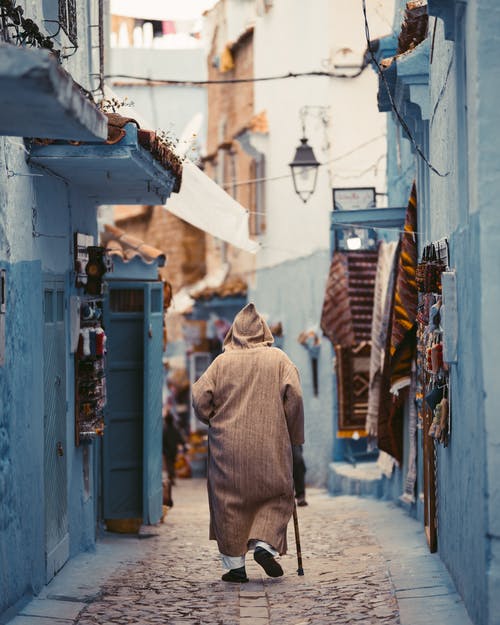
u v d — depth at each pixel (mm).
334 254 17047
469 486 6840
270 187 21469
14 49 4711
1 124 5523
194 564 9609
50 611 7395
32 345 7918
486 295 6113
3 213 7109
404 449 12961
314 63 18969
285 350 20375
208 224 13289
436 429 8359
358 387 17891
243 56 23844
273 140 21203
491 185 6129
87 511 10422
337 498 16344
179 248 29781
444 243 8430
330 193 18766
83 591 8180
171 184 10422
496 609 6047
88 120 5590
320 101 18828
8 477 7082
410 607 7133
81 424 9953
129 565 9516
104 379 10531
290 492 8664
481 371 6176
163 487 14523
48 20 8836
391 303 12594
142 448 12133
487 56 6129
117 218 32344
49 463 8578
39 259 8289
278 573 8578
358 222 13422
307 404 19312
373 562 9180
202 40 33500
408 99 10633
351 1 18656
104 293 12062
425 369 9773
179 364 29891
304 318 19516
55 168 8688
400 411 13031
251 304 9016
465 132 7195
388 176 16109
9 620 7004
